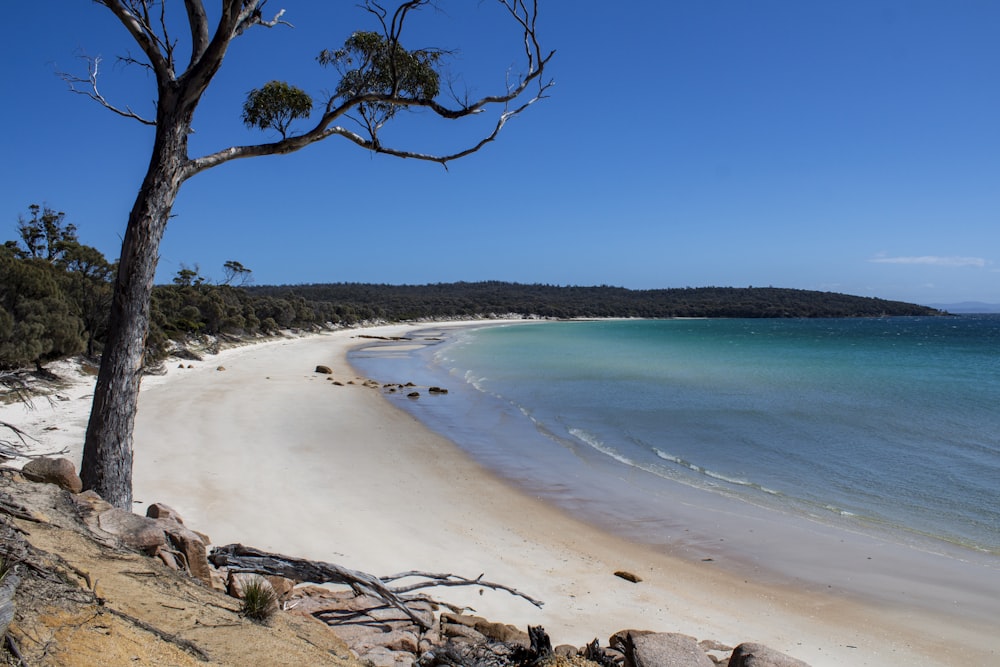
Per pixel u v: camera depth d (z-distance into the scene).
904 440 19.38
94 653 2.94
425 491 13.71
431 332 96.62
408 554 9.90
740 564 10.41
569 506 13.22
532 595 8.72
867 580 9.84
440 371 40.38
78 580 3.55
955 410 24.75
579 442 19.33
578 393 29.81
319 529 10.69
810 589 9.51
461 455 17.42
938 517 12.55
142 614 3.58
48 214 40.19
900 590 9.48
